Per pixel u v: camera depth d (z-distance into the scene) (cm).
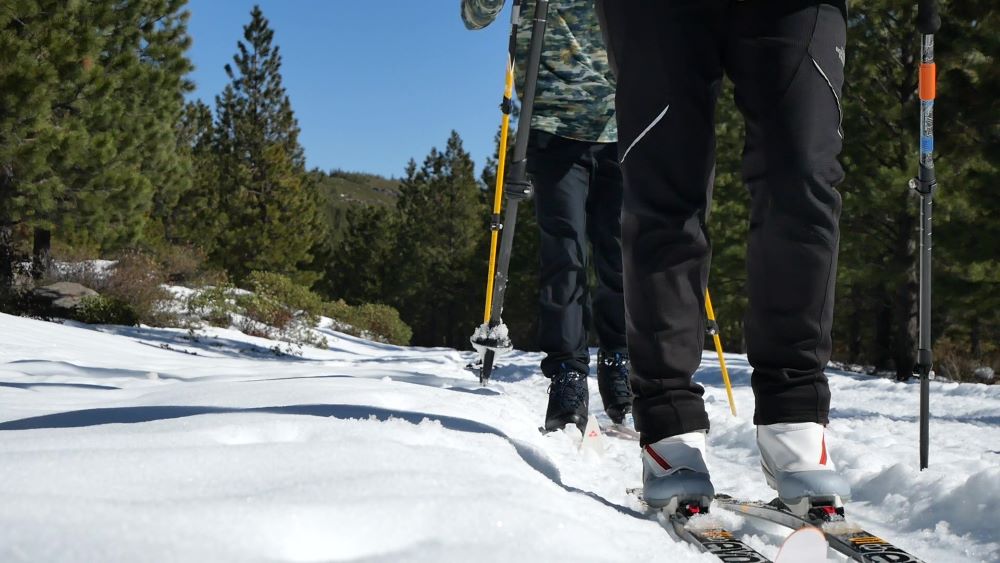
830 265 141
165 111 1906
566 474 182
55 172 1388
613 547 104
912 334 1377
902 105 1269
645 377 149
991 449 275
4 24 1345
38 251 1609
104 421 189
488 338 277
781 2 139
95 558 74
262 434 153
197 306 1691
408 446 139
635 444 273
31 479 99
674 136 146
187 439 141
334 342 1953
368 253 5584
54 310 1351
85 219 1457
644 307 149
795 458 139
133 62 1666
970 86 948
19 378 355
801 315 141
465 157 5584
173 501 90
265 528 86
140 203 1603
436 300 5394
